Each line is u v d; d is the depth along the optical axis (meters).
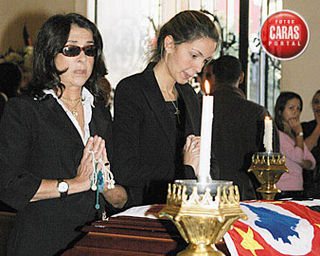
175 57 3.19
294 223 2.62
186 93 3.34
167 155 3.22
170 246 2.33
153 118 3.22
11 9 7.78
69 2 7.68
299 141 5.68
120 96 3.25
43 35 2.91
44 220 2.82
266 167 3.12
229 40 7.39
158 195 3.17
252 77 7.39
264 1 7.38
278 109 5.85
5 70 6.60
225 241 2.31
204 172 1.93
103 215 2.94
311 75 7.38
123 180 3.14
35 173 2.85
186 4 7.49
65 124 2.90
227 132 4.52
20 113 2.82
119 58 7.63
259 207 2.71
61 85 2.93
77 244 2.43
